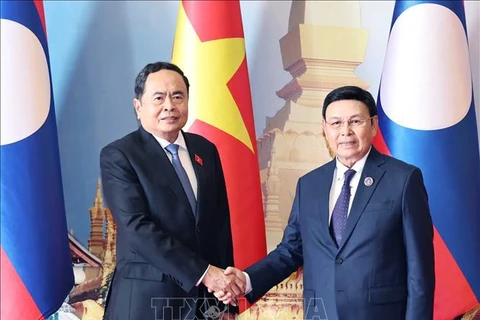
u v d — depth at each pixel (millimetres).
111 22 4715
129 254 3342
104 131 4629
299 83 4855
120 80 4691
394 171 3244
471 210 4297
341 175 3350
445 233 4250
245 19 4863
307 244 3303
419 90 4340
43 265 3902
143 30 4746
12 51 3957
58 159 4137
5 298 3844
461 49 4430
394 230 3166
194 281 3252
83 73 4645
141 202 3320
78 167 4574
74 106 4613
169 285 3287
